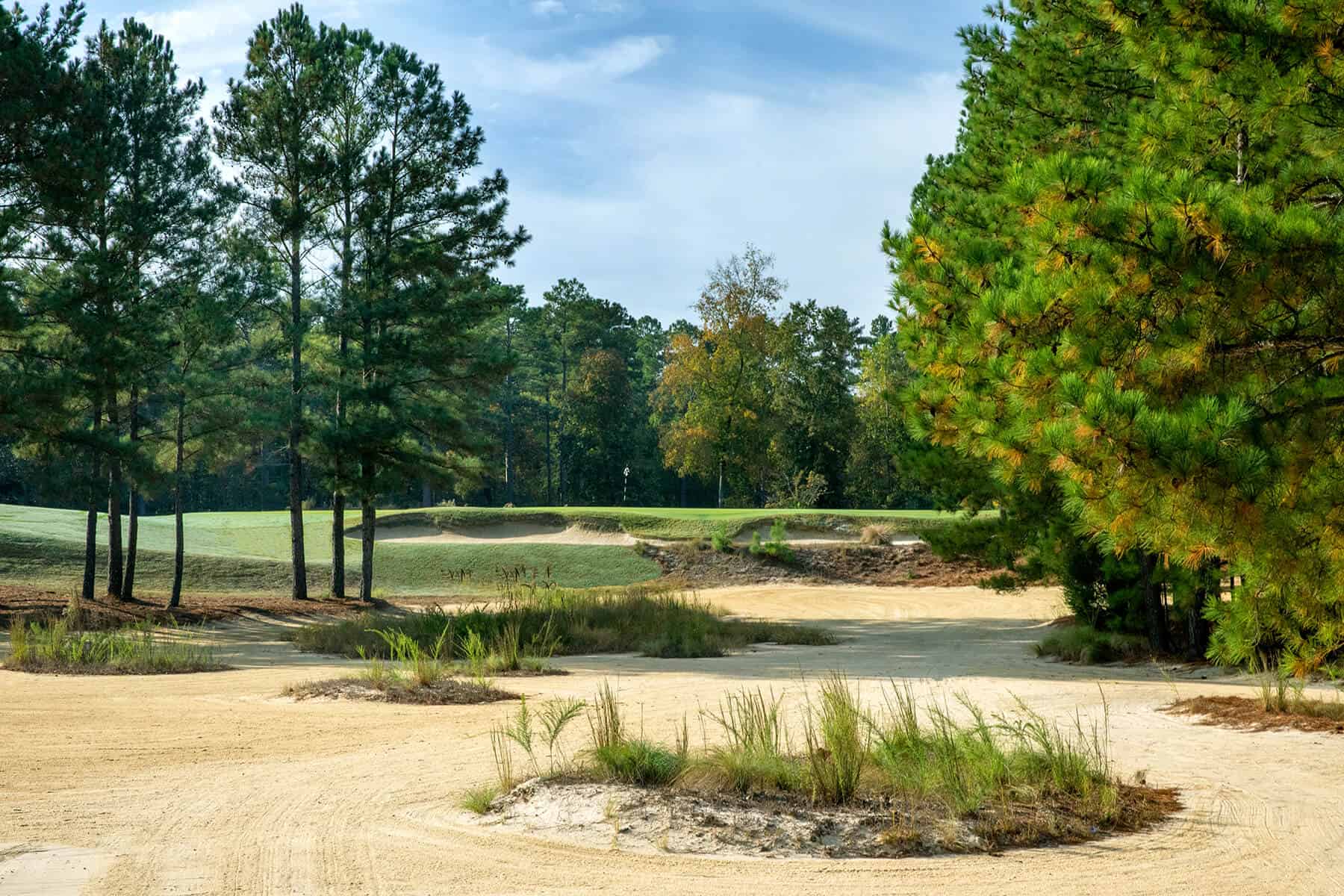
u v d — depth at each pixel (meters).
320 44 31.48
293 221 30.59
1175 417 5.98
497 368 33.44
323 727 9.72
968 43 17.48
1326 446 6.39
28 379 22.62
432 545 43.34
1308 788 7.10
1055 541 17.77
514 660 15.61
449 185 32.69
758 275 69.44
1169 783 7.34
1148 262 6.52
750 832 5.77
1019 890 4.85
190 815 6.26
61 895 4.64
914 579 39.72
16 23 24.12
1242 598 7.90
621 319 102.44
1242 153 7.94
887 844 5.64
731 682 13.61
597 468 90.88
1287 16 7.04
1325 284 6.29
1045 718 10.23
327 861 5.26
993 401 7.37
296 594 31.92
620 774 6.92
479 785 7.13
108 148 25.70
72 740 8.91
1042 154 14.09
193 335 28.27
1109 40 13.00
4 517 41.47
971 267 8.71
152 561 35.34
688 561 42.31
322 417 33.91
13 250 23.03
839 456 79.19
